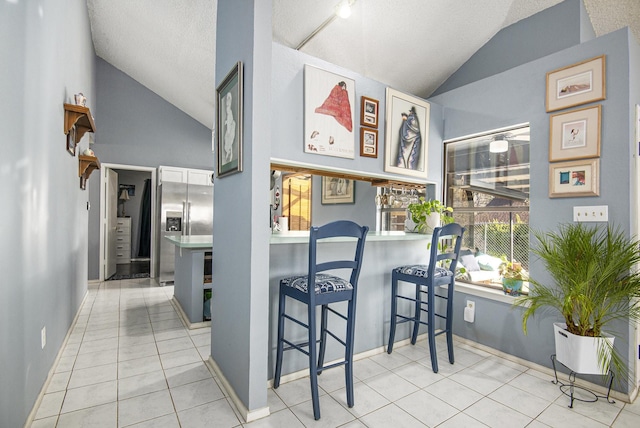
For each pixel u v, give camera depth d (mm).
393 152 2760
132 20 4004
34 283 1813
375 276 2664
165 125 5852
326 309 2186
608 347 1882
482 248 2955
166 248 5156
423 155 2990
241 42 1915
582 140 2213
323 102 2318
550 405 1938
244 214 1833
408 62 3518
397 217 4117
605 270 1905
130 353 2578
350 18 2955
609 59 2117
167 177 5555
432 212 3023
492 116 2781
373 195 4262
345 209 4719
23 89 1637
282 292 2025
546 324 2363
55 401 1896
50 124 2172
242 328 1832
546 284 2389
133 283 5234
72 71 2990
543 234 2414
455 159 3188
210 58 4070
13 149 1507
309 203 5508
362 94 2566
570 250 2037
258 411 1758
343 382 2172
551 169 2371
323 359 2250
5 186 1422
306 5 2848
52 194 2242
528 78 2537
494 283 2779
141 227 7750
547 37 2916
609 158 2102
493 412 1856
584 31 2787
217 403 1895
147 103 5707
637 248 2004
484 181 2932
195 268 3189
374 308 2656
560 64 2359
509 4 2949
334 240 2254
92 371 2270
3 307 1393
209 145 6281
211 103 5195
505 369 2406
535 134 2479
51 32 2189
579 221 2232
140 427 1669
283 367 2172
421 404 1922
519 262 2662
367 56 3430
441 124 3199
